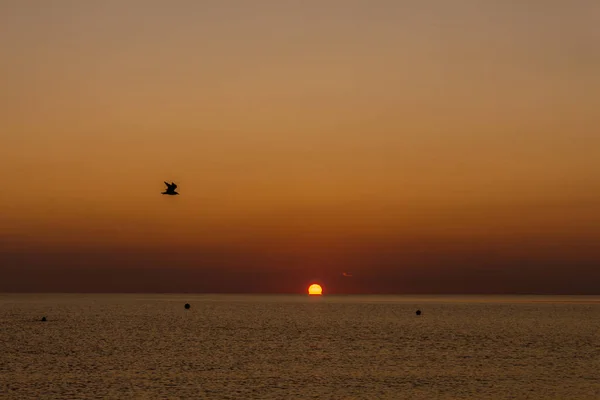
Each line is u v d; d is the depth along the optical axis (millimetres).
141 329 101125
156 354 68438
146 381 51875
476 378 54062
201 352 70375
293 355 68250
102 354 68188
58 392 47312
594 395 47188
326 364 61688
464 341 83562
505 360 64750
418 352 71312
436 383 51750
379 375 55469
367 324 116000
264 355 68188
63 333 93125
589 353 70438
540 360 64750
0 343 78562
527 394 47594
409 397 46625
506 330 102250
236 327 106438
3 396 45938
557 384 51344
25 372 55750
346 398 46219
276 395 47062
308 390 48844
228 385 50531
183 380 52469
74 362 61969
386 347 76250
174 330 99375
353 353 70312
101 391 47812
